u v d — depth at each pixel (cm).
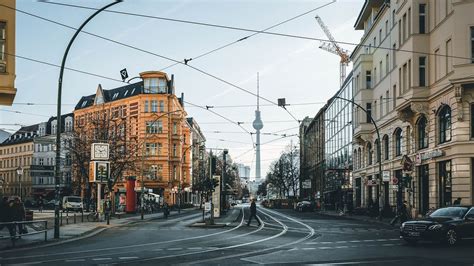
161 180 8606
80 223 3831
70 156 6581
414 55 4009
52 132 10944
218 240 2358
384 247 2025
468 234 2127
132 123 8744
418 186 4197
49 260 1582
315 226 3556
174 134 8912
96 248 1984
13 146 11875
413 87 3978
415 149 4219
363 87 5859
